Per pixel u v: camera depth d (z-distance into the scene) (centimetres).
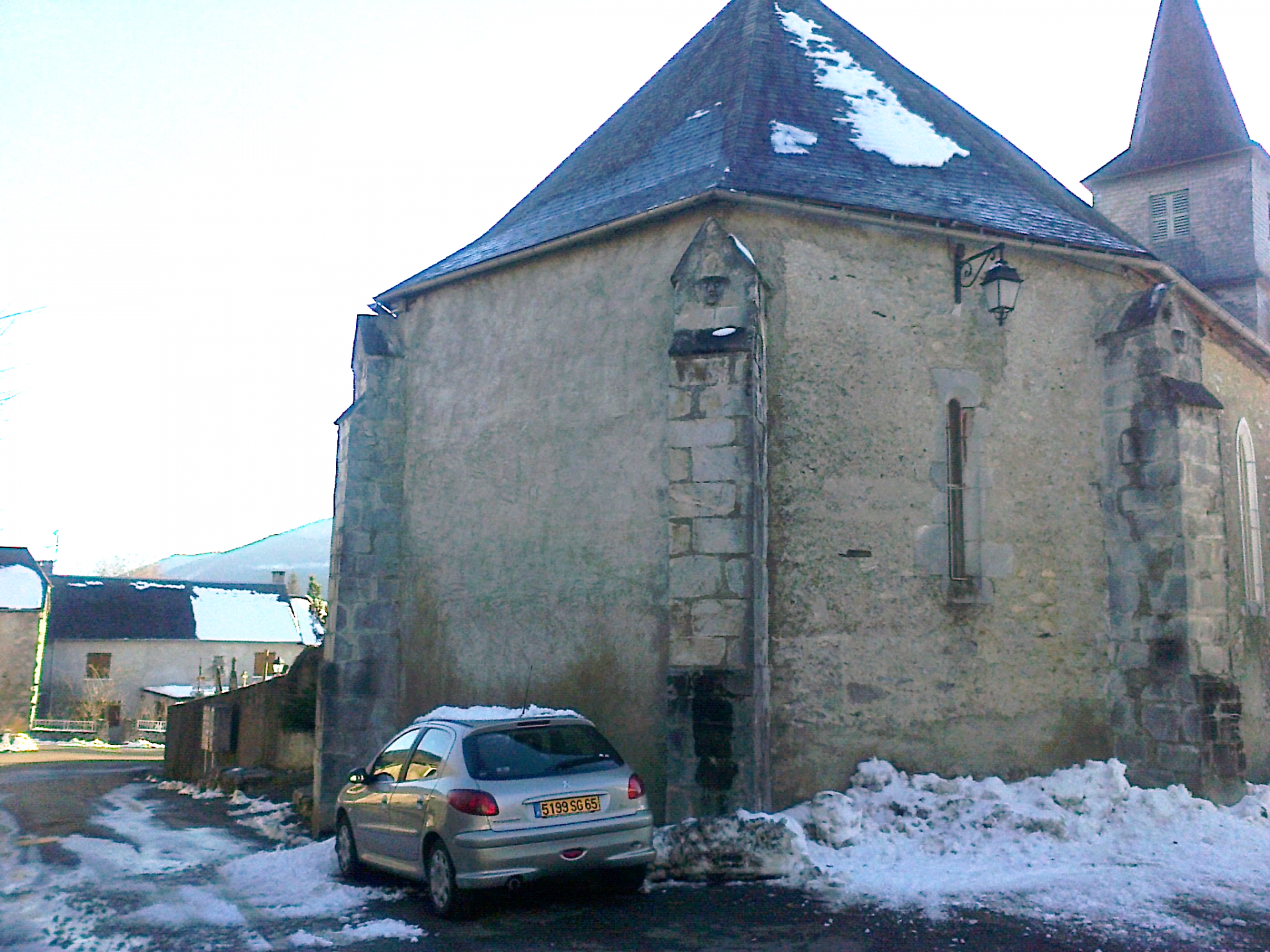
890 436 1054
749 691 910
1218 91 2050
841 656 1005
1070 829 920
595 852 727
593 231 1118
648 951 636
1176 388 1085
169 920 754
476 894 720
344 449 1291
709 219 1026
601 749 796
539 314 1188
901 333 1075
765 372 1006
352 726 1227
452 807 723
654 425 1065
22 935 717
